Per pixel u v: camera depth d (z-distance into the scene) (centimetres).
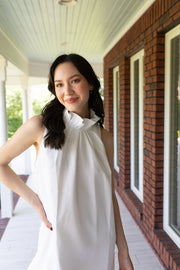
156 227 286
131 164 423
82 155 106
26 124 105
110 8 313
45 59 688
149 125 293
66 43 502
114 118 555
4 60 386
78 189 104
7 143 106
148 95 293
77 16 342
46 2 292
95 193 106
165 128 271
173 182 264
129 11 323
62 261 98
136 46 338
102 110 125
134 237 315
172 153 264
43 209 109
